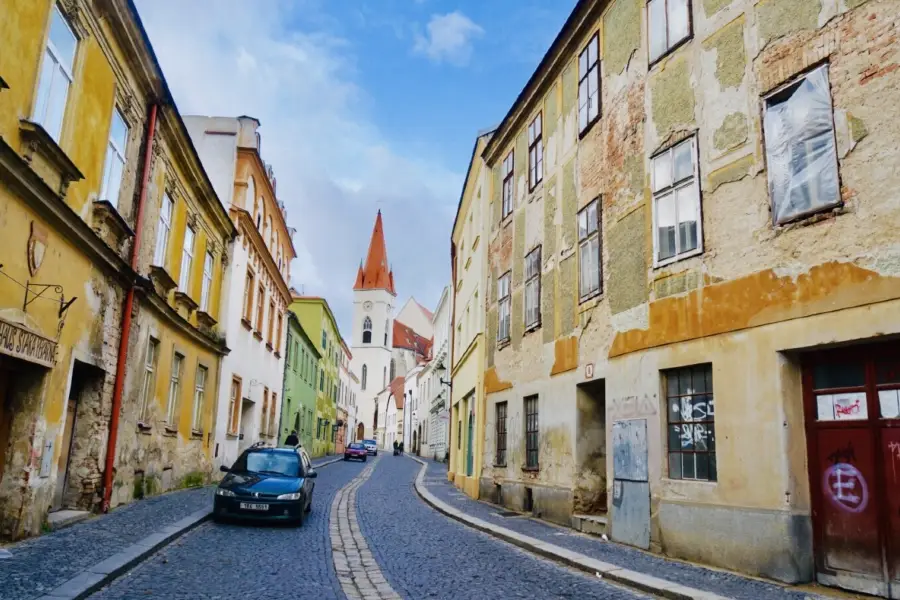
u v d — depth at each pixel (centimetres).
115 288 1323
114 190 1310
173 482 1872
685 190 1102
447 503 1930
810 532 856
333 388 6506
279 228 3338
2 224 856
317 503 1880
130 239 1398
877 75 801
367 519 1569
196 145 2431
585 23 1504
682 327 1073
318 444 5456
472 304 2530
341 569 941
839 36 854
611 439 1248
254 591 770
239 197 2459
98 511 1306
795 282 878
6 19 829
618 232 1293
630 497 1167
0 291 865
